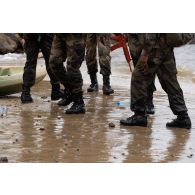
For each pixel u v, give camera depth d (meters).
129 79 12.80
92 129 6.85
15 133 6.55
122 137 6.48
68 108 8.28
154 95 10.02
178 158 5.64
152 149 5.98
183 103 7.05
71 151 5.82
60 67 7.99
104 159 5.55
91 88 10.28
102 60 9.81
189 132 6.84
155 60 6.87
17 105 8.48
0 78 9.16
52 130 6.75
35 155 5.64
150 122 7.37
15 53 24.80
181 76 13.73
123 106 8.59
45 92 10.09
